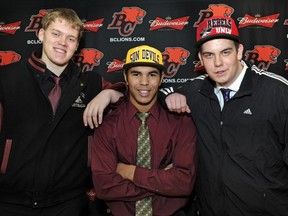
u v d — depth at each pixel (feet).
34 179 4.69
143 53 4.58
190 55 7.17
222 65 4.27
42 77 4.89
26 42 7.39
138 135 4.64
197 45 4.43
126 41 7.28
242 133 4.39
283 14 6.99
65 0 7.34
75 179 5.00
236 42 4.35
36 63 4.92
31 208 4.80
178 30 7.19
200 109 4.77
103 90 5.10
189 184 4.37
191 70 7.17
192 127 4.72
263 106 4.33
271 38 7.03
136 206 4.49
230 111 4.48
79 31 5.00
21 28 7.39
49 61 4.96
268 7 7.02
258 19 7.04
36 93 4.86
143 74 4.56
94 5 7.31
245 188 4.33
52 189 4.80
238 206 4.45
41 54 5.18
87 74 5.44
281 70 7.01
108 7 7.30
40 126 4.75
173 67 7.22
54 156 4.77
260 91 4.39
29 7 7.37
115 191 4.36
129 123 4.70
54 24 4.80
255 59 7.07
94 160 4.55
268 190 4.29
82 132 5.05
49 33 4.82
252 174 4.32
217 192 4.53
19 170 4.68
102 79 5.57
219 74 4.34
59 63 4.88
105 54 7.32
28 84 4.90
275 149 4.36
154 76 4.62
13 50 7.38
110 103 4.88
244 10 7.06
